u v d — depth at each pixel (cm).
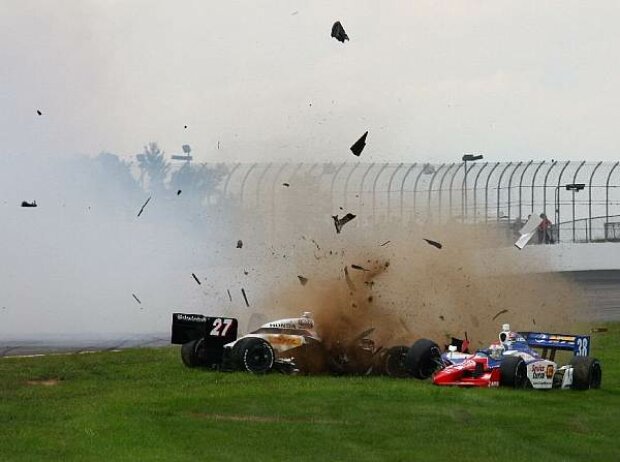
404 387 4091
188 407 3569
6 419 3359
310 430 3200
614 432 3312
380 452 2922
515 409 3656
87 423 3266
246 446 2962
